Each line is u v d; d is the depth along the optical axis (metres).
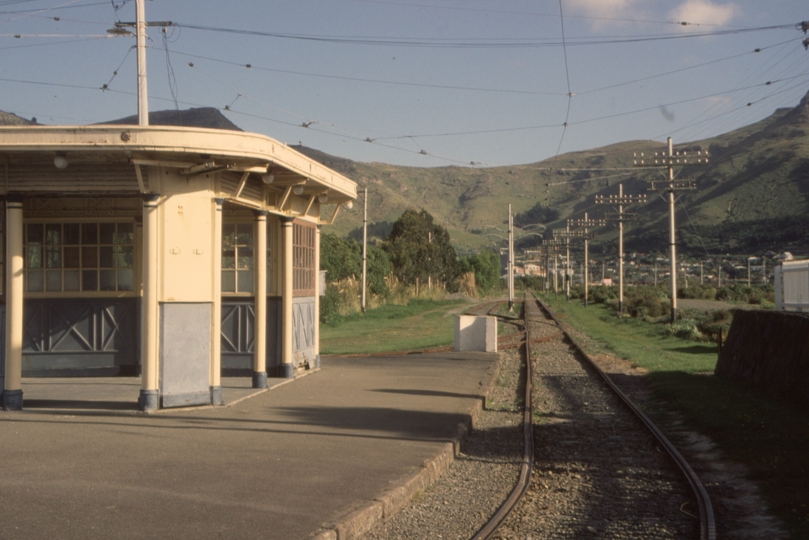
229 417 11.34
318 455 8.91
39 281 15.29
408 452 9.24
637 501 7.81
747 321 18.28
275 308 15.97
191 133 11.01
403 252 71.88
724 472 9.12
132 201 15.25
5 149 10.70
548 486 8.45
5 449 8.84
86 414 11.40
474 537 6.34
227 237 15.86
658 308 47.50
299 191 14.21
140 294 15.39
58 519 6.18
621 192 52.97
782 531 6.66
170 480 7.54
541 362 22.45
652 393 16.22
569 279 90.94
